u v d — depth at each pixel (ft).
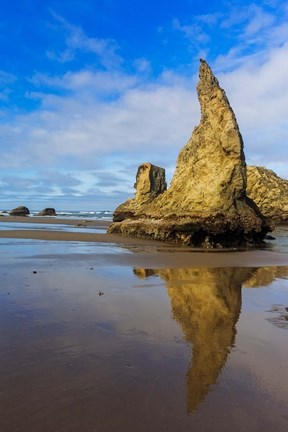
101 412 15.83
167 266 58.18
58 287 39.91
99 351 22.63
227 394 17.75
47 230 132.98
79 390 17.65
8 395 16.97
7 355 21.52
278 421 15.61
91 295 36.91
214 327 28.17
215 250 87.15
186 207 110.32
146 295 37.83
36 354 21.80
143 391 17.78
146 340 24.85
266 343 25.00
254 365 21.26
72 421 15.10
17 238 99.04
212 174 109.70
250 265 61.82
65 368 20.03
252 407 16.63
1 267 51.55
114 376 19.26
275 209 246.06
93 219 285.84
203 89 119.75
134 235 114.01
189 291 40.29
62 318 28.96
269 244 111.14
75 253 70.49
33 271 48.75
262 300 37.32
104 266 55.93
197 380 19.12
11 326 26.66
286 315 31.91
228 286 43.75
